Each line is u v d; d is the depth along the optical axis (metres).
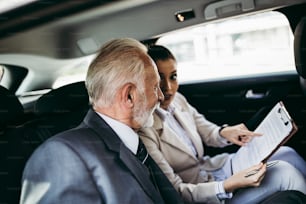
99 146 1.15
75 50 1.62
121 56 1.20
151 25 1.68
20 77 1.60
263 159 1.38
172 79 1.64
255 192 1.42
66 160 1.09
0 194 1.22
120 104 1.21
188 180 1.61
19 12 1.43
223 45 2.06
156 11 1.64
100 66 1.19
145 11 1.62
